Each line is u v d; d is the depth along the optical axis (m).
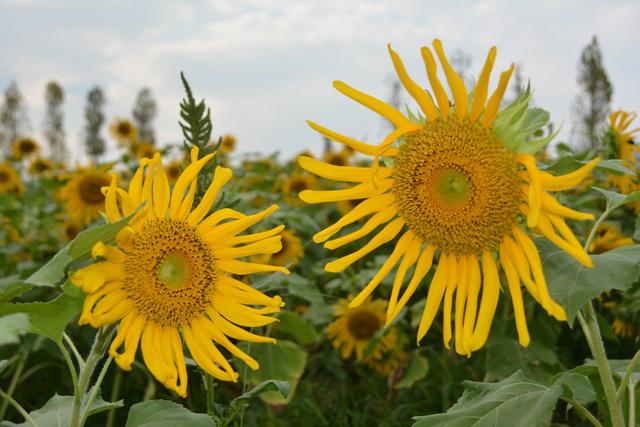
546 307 0.60
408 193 0.67
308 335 1.11
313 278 1.62
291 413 1.32
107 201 0.65
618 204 0.71
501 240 0.66
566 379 0.73
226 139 3.31
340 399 1.40
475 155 0.64
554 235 0.61
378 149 0.64
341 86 0.66
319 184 2.66
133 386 1.39
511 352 1.11
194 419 0.66
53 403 0.73
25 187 3.56
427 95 0.66
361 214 0.68
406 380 1.34
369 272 1.38
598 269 0.65
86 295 0.62
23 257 2.17
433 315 0.68
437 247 0.68
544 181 0.60
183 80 0.80
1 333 0.52
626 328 1.24
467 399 0.73
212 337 0.67
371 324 1.47
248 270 0.68
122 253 0.65
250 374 1.10
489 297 0.66
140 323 0.65
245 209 1.11
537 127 0.65
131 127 3.63
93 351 0.66
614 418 0.69
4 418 1.38
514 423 0.66
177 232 0.66
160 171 0.67
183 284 0.66
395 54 0.64
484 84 0.63
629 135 1.36
